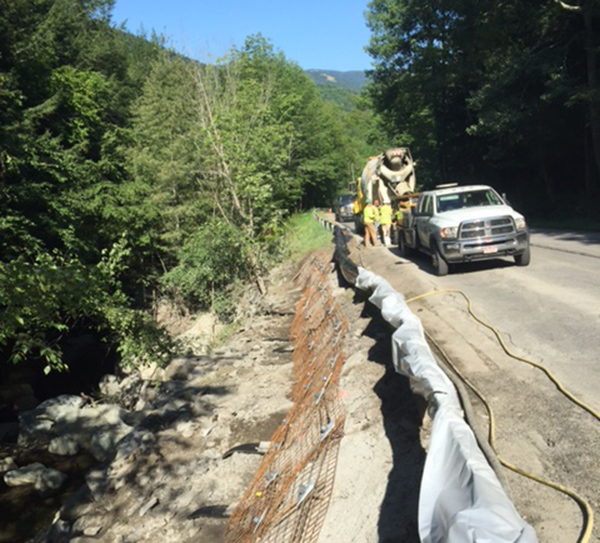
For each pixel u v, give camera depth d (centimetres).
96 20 4341
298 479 541
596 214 2570
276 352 1191
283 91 4203
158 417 891
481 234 1299
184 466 714
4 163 1680
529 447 496
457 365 719
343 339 944
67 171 1902
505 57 2983
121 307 1338
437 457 394
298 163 4662
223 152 2223
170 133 2786
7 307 777
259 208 2461
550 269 1265
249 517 554
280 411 833
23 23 1998
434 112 3969
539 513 407
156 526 600
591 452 468
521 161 3341
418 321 740
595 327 786
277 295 1916
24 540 790
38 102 2100
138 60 5072
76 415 1195
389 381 732
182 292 2602
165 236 2567
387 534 450
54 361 802
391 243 2197
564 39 2714
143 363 1367
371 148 7969
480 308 985
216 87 2422
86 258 2023
